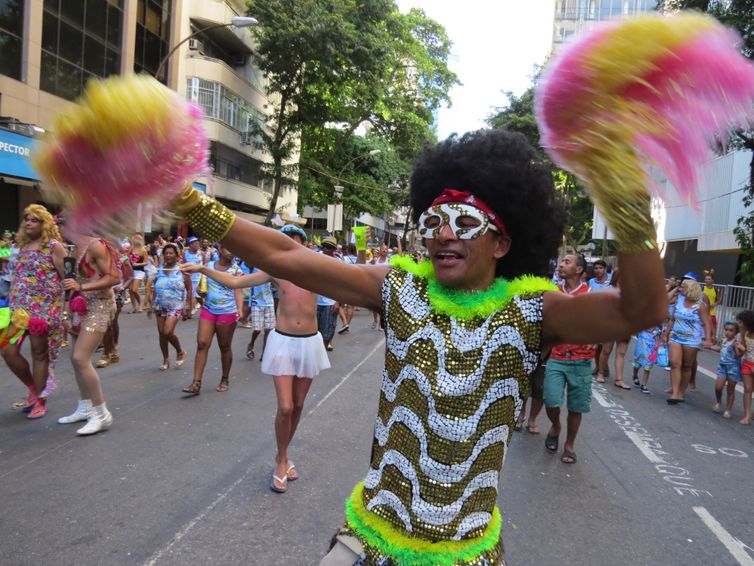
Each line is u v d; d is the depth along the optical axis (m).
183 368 7.88
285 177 27.17
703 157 1.11
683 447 5.71
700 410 7.41
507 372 1.41
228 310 6.57
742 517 4.06
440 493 1.40
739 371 7.08
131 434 5.03
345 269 1.57
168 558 3.08
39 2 15.74
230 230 1.49
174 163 1.31
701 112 1.09
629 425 6.43
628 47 1.09
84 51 17.83
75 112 1.23
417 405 1.41
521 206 1.53
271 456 4.64
